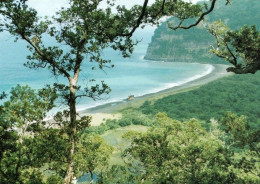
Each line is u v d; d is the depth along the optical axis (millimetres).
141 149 28859
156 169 27422
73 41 14562
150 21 15180
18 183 11906
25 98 13648
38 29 13531
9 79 146250
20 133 13586
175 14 15539
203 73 191375
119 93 123812
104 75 168750
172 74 188125
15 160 12430
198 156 28047
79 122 15352
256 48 19141
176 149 28688
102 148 23766
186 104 98438
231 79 144875
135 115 80000
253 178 25953
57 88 14648
